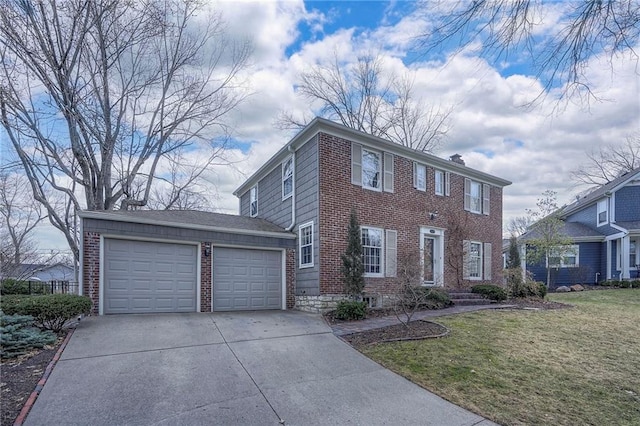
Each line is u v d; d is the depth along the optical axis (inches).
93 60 600.7
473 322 357.7
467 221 635.5
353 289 420.5
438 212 591.2
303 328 337.7
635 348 277.4
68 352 245.1
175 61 673.6
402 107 926.4
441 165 601.9
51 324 290.5
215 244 444.5
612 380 217.6
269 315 410.3
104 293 377.1
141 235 398.0
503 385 208.8
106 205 644.1
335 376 222.1
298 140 498.6
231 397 190.4
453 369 231.5
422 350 266.5
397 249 522.3
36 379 199.6
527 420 171.3
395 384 210.8
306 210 479.8
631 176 832.9
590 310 444.1
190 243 428.8
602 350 271.9
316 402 187.5
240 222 525.0
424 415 175.2
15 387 188.2
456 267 599.2
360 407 182.9
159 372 217.8
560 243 770.2
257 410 177.6
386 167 526.9
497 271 684.1
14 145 591.2
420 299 374.9
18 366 217.2
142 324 330.0
